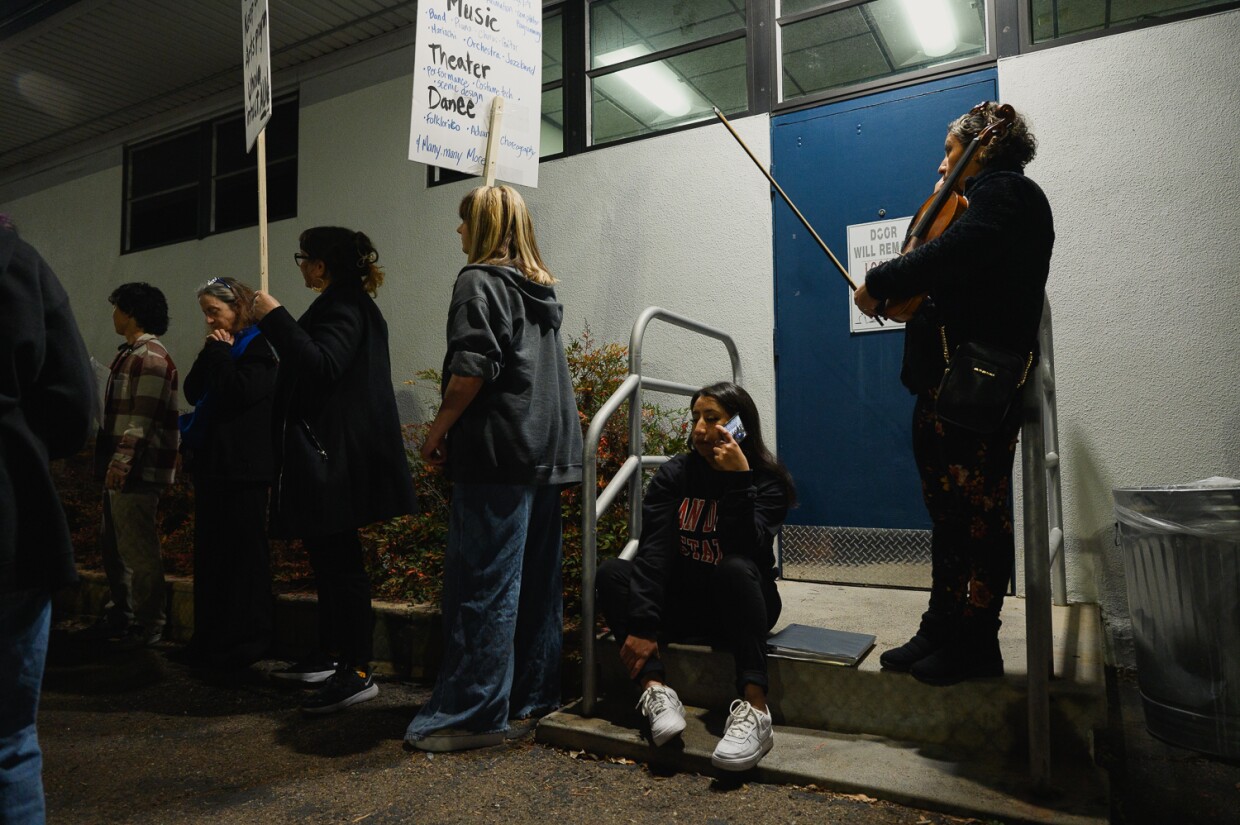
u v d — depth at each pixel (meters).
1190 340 2.95
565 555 3.25
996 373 1.89
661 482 2.47
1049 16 3.32
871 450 3.46
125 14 4.80
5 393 1.39
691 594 2.46
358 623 2.85
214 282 3.39
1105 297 3.08
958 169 2.08
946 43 3.60
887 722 2.22
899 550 3.38
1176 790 2.06
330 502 2.68
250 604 3.25
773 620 2.42
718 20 4.08
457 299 2.38
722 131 3.89
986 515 2.07
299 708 2.84
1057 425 3.13
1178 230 2.98
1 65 5.36
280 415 2.77
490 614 2.36
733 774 2.08
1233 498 2.16
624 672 2.59
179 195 6.10
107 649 3.67
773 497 2.43
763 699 2.17
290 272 5.36
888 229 3.47
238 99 5.76
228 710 2.85
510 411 2.37
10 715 1.40
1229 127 2.92
